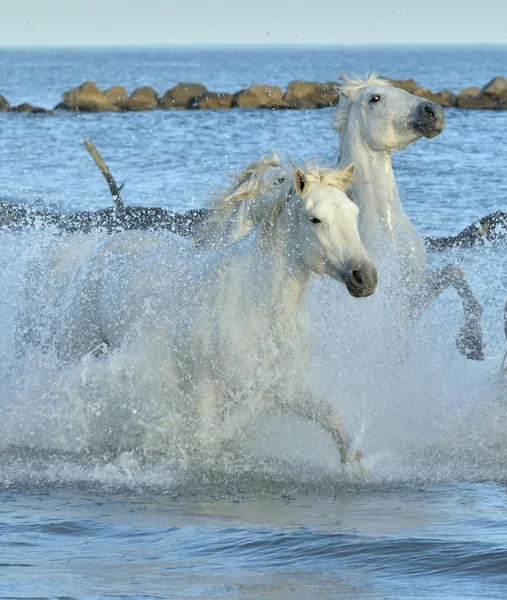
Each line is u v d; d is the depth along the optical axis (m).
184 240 14.06
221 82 163.75
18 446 13.41
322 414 11.97
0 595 8.20
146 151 53.12
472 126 69.56
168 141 58.78
